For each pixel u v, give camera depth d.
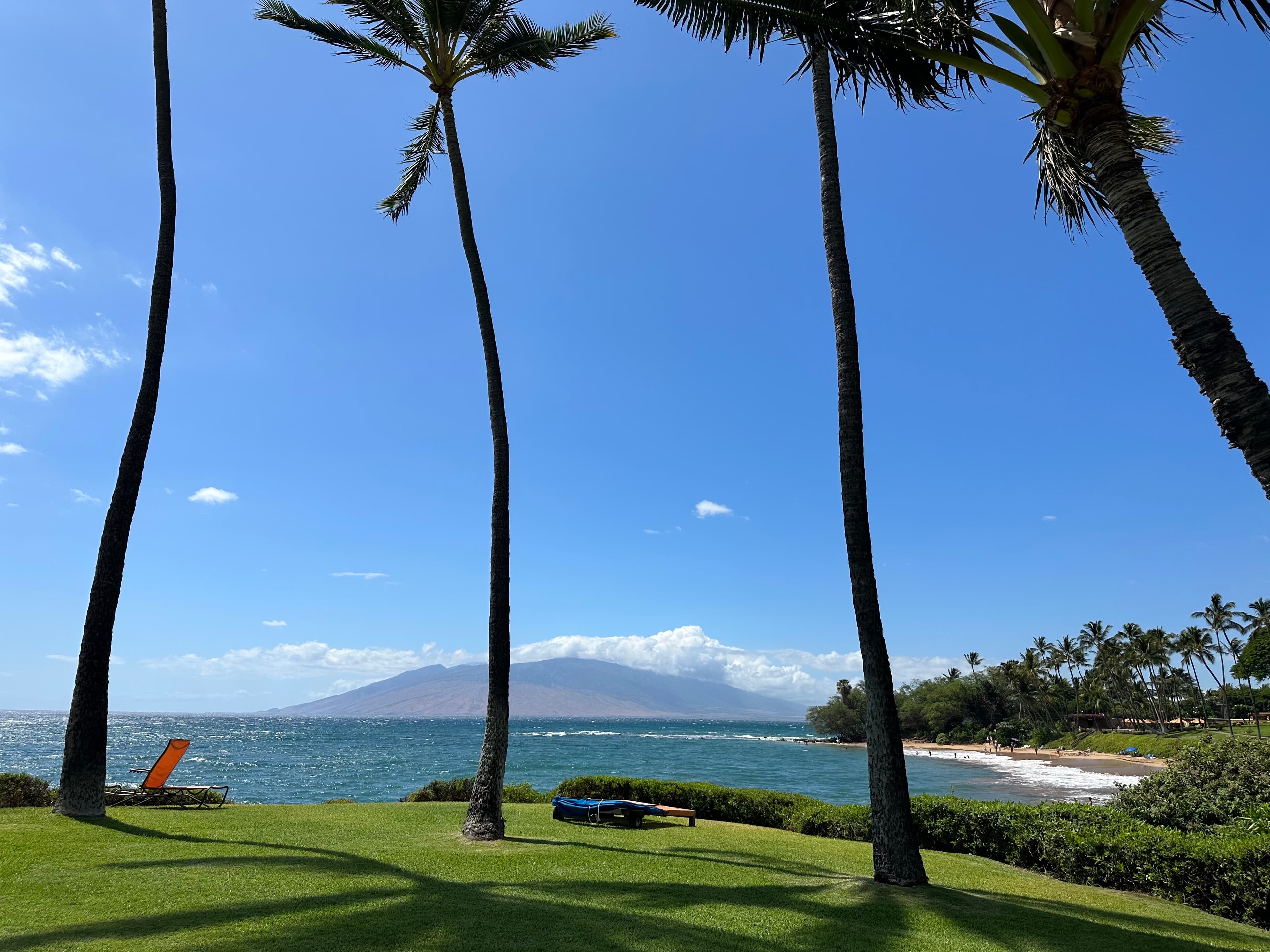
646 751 110.31
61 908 5.84
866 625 9.13
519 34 12.69
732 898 7.36
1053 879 9.88
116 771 56.12
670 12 8.64
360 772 63.12
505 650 11.27
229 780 52.59
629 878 8.14
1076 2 5.77
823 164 10.30
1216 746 11.82
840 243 10.06
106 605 10.98
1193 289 5.16
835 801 41.19
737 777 61.38
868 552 9.30
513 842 10.23
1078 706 112.75
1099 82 5.78
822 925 6.50
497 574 11.53
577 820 13.10
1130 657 101.81
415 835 10.58
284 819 11.59
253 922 5.63
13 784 12.41
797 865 9.62
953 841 11.86
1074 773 66.38
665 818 14.05
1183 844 8.77
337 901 6.37
